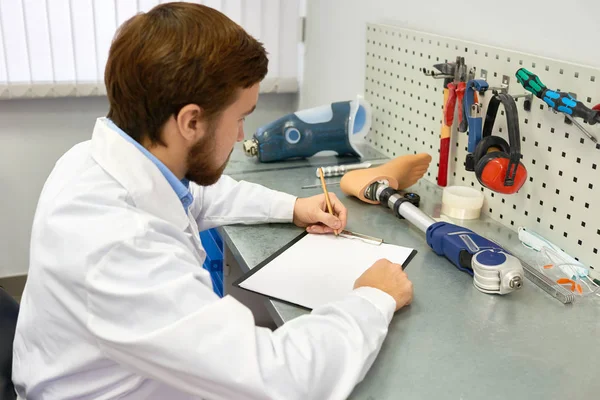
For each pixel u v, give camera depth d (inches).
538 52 50.9
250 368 29.7
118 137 35.3
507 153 51.9
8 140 95.6
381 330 35.9
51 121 96.6
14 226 100.8
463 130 56.1
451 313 41.4
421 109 67.0
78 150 38.1
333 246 50.7
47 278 32.0
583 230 47.5
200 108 33.9
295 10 99.0
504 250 46.3
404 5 69.8
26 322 35.8
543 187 51.2
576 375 35.2
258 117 106.8
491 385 34.2
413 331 39.2
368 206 60.2
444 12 62.7
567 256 48.3
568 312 42.1
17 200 99.5
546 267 48.3
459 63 58.2
